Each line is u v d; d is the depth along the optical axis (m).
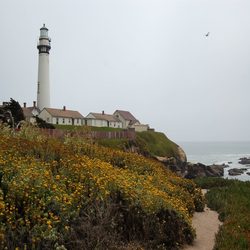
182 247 9.56
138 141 46.69
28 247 6.26
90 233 7.25
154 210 9.36
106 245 7.34
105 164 12.28
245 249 9.14
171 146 67.25
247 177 65.25
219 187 22.67
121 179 10.32
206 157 135.38
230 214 13.86
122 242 7.92
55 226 6.96
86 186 8.84
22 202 7.14
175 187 14.68
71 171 9.66
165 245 9.07
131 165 15.91
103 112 86.31
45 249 6.42
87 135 17.97
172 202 10.99
